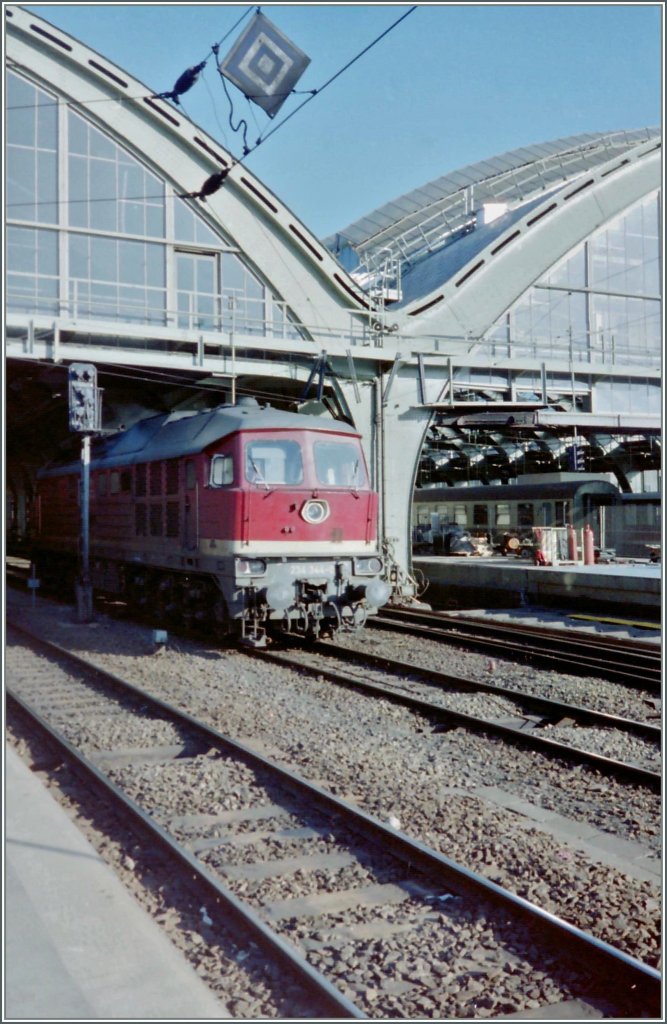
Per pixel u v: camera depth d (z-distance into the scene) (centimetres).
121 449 1997
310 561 1460
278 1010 439
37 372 2291
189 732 961
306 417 1526
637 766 854
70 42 2288
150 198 2417
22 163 2272
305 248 2533
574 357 3456
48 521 2597
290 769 830
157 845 643
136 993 421
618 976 463
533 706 1100
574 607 2302
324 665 1397
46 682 1238
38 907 508
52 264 2300
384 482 2409
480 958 492
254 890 577
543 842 662
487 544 3356
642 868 626
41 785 742
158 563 1697
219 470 1470
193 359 2136
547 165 5419
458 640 1609
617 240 3603
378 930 527
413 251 5334
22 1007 402
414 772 835
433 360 2470
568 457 3622
